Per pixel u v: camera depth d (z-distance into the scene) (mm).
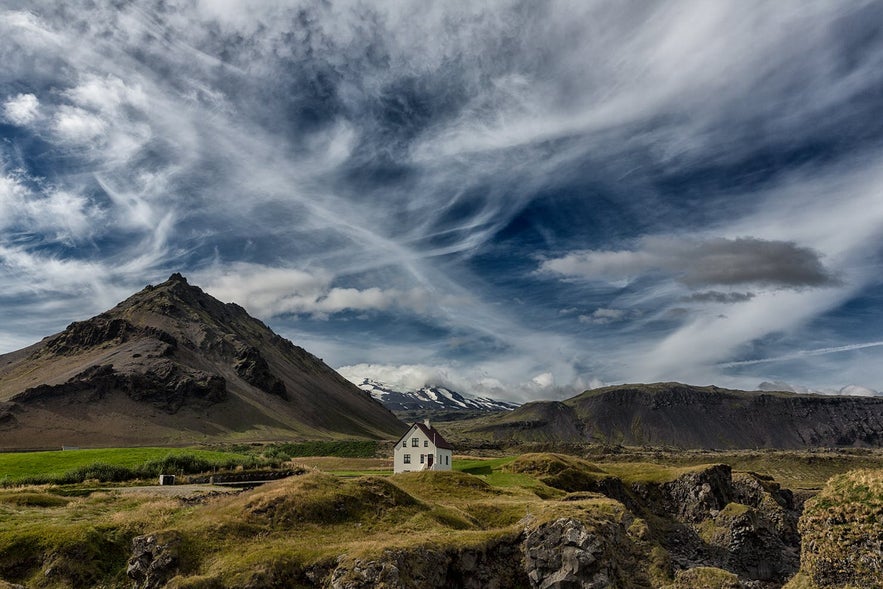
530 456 122875
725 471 129000
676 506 119000
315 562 44719
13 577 45031
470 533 53781
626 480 124812
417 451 116562
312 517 54406
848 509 31984
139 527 51125
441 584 46375
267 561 44094
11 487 69500
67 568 45312
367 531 53719
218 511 54250
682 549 105062
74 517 54281
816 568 32750
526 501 70750
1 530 48906
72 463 88688
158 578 44125
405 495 62469
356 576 42438
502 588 49906
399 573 43156
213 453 106562
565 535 50906
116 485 75062
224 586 41969
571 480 110188
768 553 103625
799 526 34875
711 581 45438
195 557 46031
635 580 58406
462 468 124625
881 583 29672
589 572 48656
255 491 59875
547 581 49156
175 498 62156
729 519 107250
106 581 45594
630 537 66562
